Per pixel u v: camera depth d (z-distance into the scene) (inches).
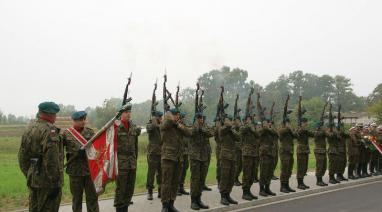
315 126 598.2
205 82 2349.9
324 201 463.2
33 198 242.7
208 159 408.5
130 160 336.5
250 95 470.6
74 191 295.6
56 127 241.9
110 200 429.4
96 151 292.5
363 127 728.3
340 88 3243.1
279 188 534.6
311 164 920.3
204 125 414.0
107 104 1780.3
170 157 368.8
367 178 668.1
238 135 429.1
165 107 402.9
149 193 430.9
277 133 494.6
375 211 406.6
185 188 531.2
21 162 244.5
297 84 3248.0
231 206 413.1
